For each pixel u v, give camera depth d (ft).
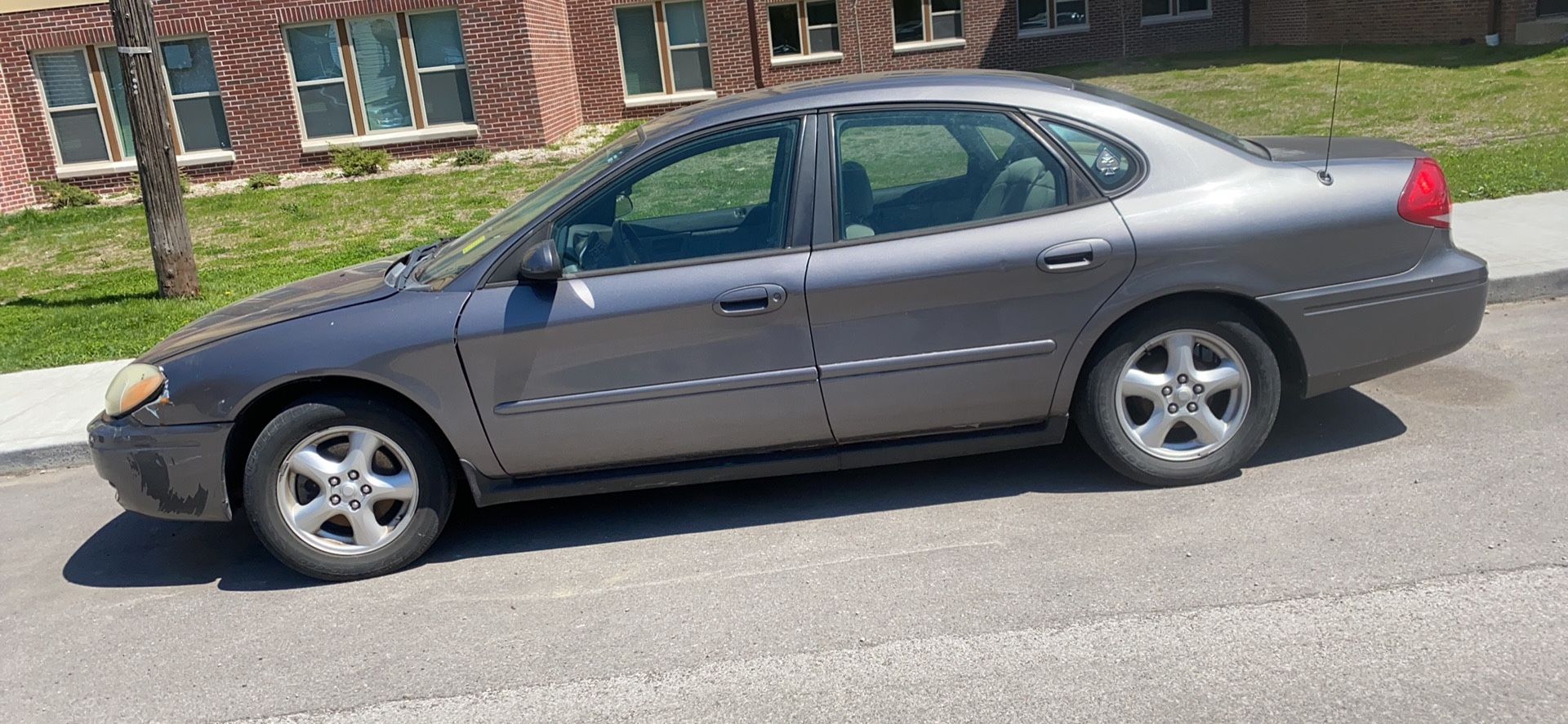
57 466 21.18
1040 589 12.92
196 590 15.33
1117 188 14.56
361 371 14.32
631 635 12.84
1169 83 64.39
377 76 61.26
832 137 14.64
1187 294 14.58
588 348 14.37
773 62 76.23
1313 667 10.94
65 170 60.23
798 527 15.29
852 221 14.52
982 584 13.16
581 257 14.65
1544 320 21.33
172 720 12.00
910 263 14.26
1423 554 12.90
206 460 14.73
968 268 14.25
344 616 14.06
